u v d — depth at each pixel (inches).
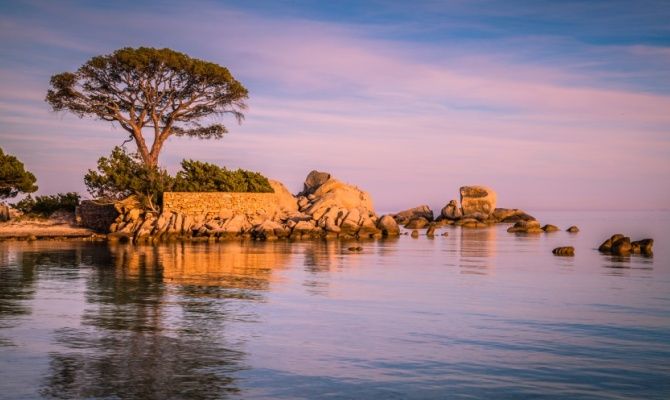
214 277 1275.8
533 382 588.7
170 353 681.0
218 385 578.2
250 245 2193.7
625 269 1462.8
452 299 1018.7
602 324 827.4
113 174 2524.6
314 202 3065.9
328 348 702.5
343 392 561.0
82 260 1617.9
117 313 890.1
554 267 1504.7
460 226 3900.1
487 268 1481.3
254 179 2861.7
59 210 2920.8
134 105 2807.6
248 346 711.1
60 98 2723.9
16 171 2792.8
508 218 4242.1
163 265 1497.3
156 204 2583.7
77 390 563.8
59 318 853.8
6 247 2082.9
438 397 549.6
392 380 592.4
